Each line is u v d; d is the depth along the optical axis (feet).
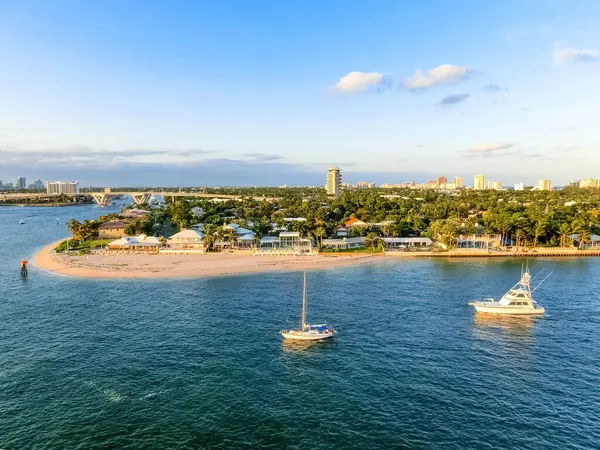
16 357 230.07
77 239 629.10
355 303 338.95
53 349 241.14
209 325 283.18
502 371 219.41
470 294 370.12
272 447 153.89
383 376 212.02
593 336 271.69
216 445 155.02
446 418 174.29
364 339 261.65
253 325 284.20
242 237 623.36
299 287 392.68
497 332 277.03
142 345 247.70
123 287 390.01
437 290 384.06
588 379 211.41
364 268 491.31
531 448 155.22
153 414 175.42
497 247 637.30
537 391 198.29
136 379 205.57
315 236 638.53
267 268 483.92
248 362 226.38
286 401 186.60
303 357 233.76
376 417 174.29
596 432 166.09
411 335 269.64
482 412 179.42
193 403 184.14
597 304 344.08
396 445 155.53
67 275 439.22
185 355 234.17
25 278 424.87
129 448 153.07
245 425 167.84
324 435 161.48
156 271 460.55
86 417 172.96
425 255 577.02
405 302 343.05
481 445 156.25
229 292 372.79
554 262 540.52
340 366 222.89
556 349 249.55
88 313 308.19
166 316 301.84
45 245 650.02
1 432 162.30
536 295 372.17
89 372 212.64
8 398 187.52
